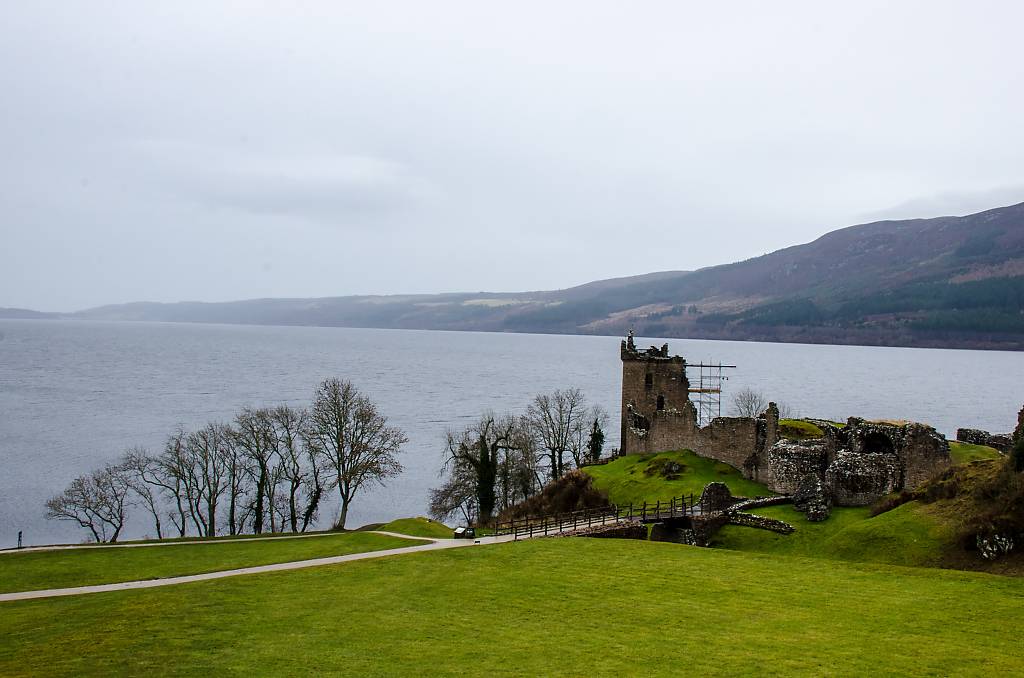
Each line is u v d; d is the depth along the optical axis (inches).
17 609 1487.5
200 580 1699.1
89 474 4411.9
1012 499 1689.2
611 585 1534.2
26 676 1103.6
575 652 1168.2
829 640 1207.6
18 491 4111.7
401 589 1534.2
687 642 1206.3
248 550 2159.2
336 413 3437.5
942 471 2094.0
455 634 1258.0
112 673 1109.1
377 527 2546.8
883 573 1601.9
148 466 4384.8
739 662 1119.6
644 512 2340.1
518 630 1274.6
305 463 4746.6
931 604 1374.3
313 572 1715.1
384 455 3698.3
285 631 1284.4
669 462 3157.0
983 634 1220.5
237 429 5027.1
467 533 2170.3
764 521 2199.8
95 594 1601.9
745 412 6112.2
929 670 1081.4
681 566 1686.8
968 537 1710.1
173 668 1125.1
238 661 1149.7
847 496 2273.6
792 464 2514.8
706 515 2282.2
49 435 5684.1
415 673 1096.2
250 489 4345.5
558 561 1745.8
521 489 3941.9
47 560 2020.2
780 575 1601.9
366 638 1243.2
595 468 3622.0
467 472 3673.7
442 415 7342.5
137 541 2431.1
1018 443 1829.5
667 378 3853.3
